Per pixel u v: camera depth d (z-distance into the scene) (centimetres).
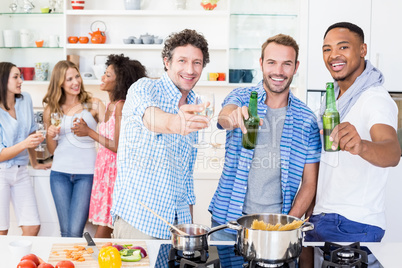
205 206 341
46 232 345
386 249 176
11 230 349
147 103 174
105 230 313
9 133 322
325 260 159
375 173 202
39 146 353
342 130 173
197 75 193
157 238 191
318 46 358
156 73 386
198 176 338
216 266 154
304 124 210
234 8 384
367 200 202
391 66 358
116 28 400
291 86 384
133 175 191
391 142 187
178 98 193
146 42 383
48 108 324
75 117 306
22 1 388
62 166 314
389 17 355
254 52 385
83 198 313
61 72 316
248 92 217
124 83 302
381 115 196
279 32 384
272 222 172
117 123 294
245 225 169
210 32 400
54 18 396
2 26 392
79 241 182
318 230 209
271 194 208
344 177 204
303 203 211
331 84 183
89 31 399
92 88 394
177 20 400
